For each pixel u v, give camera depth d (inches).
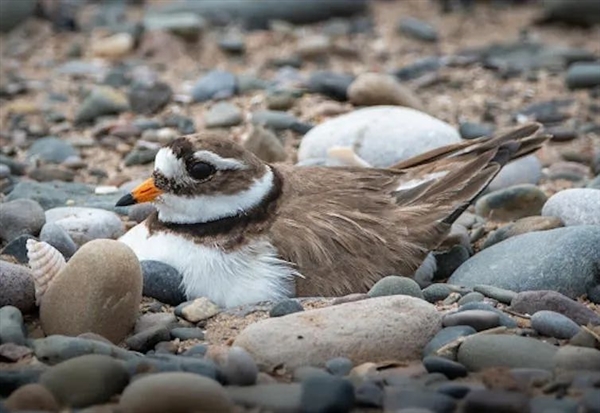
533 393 340.2
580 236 428.1
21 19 812.6
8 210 469.4
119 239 443.5
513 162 539.5
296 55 751.7
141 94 655.1
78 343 358.0
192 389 321.1
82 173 572.1
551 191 541.6
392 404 333.1
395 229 424.5
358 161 526.9
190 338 384.8
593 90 685.9
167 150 415.2
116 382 339.0
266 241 413.1
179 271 414.3
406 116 551.2
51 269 396.5
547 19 814.5
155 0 868.0
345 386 329.1
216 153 412.2
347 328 363.6
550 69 725.9
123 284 380.8
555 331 376.5
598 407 327.0
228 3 818.2
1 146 605.6
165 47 759.1
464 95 684.7
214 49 764.6
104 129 618.5
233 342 371.2
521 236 443.2
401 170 454.3
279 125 608.1
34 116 650.2
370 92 631.8
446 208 433.1
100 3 861.2
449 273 453.7
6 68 737.0
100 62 749.9
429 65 729.0
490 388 338.6
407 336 366.3
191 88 677.3
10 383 344.2
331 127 551.5
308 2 818.8
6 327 371.6
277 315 390.0
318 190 432.5
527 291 403.9
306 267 411.5
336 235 416.5
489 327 375.9
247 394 336.5
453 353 362.6
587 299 419.5
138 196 418.0
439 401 331.9
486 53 755.4
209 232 414.3
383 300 375.9
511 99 677.3
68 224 470.6
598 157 570.9
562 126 633.0
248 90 669.9
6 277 391.5
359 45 783.7
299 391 337.4
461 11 846.5
